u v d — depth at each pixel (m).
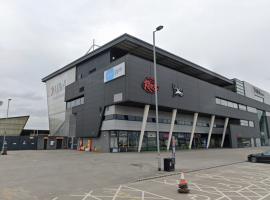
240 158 22.30
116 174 12.09
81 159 20.20
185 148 38.88
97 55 36.88
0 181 9.99
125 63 27.81
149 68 30.00
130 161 18.44
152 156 23.16
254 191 8.45
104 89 31.05
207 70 44.72
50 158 21.28
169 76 33.03
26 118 50.66
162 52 35.78
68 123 42.00
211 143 47.22
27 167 14.71
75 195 7.67
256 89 64.56
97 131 31.16
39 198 7.26
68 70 45.28
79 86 38.12
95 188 8.79
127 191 8.34
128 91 26.72
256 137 58.44
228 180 10.76
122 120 29.47
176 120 37.84
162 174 12.13
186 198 7.39
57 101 47.81
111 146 29.11
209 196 7.64
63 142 42.03
